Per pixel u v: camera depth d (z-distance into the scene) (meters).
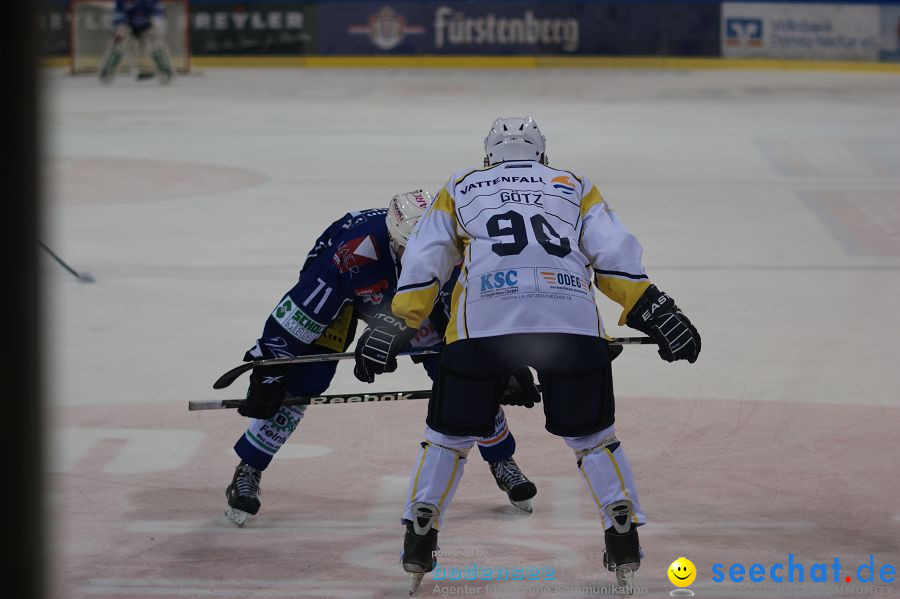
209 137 28.94
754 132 30.30
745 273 15.09
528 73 46.47
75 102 36.78
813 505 7.25
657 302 6.05
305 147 27.30
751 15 48.00
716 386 10.09
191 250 16.41
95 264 15.41
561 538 6.81
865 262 15.78
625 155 26.19
